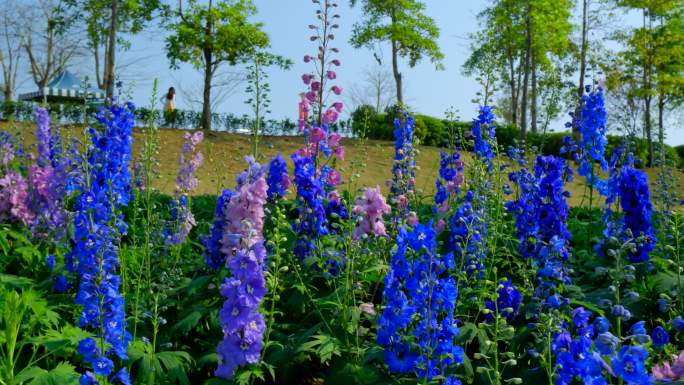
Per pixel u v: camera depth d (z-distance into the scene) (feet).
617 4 115.55
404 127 24.91
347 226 17.71
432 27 127.75
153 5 106.63
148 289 18.78
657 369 12.08
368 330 16.89
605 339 9.92
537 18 113.60
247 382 13.98
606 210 24.76
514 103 126.11
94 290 13.82
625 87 117.50
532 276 19.52
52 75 132.98
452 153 28.22
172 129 89.51
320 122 27.78
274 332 16.72
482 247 17.75
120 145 21.39
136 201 22.79
